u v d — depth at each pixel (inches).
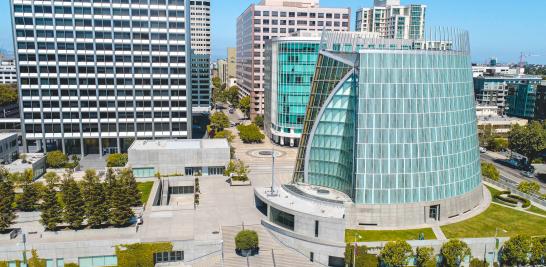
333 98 3996.1
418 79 3666.3
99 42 6028.5
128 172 3949.3
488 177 5123.0
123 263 3112.7
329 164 4128.9
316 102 4074.8
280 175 5177.2
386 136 3627.0
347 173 3929.6
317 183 4220.0
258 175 5152.6
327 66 3966.5
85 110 6171.3
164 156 5004.9
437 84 3750.0
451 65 3855.8
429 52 3698.3
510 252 3189.0
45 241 3097.9
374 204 3636.8
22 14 5782.5
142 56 6186.0
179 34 6220.5
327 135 4089.6
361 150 3629.4
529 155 6186.0
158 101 6368.1
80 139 6230.3
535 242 3164.4
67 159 5531.5
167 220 3560.5
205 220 3622.0
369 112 3604.8
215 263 3181.6
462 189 3929.6
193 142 5506.9
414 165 3673.7
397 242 3031.5
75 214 3221.0
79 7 5895.7
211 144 5388.8
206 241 3184.1
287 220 3513.8
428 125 3708.2
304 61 6756.9
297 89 6909.5
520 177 5900.6
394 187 3646.7
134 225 3385.8
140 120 6368.1
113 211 3292.3
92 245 3078.2
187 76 6363.2
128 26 6067.9
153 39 6171.3
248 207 3996.1
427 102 3698.3
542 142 5900.6
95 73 6092.5
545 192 5137.8
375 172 3631.9
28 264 3021.7
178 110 6446.9
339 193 3969.0
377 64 3587.6
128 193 3612.2
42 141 6151.6
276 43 7076.8
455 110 3885.3
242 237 3216.0
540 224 3693.4
